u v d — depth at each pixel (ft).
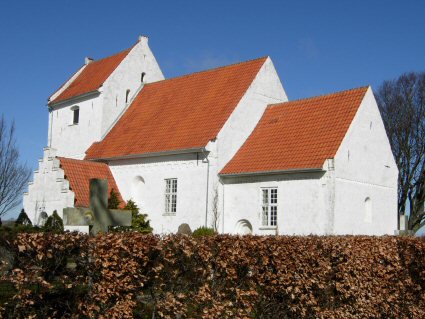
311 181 85.40
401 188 155.12
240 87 103.35
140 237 31.50
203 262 34.86
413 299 51.98
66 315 28.81
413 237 53.78
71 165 101.76
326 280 42.83
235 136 98.27
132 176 105.70
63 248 28.22
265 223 90.27
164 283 32.83
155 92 121.49
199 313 34.47
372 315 47.24
